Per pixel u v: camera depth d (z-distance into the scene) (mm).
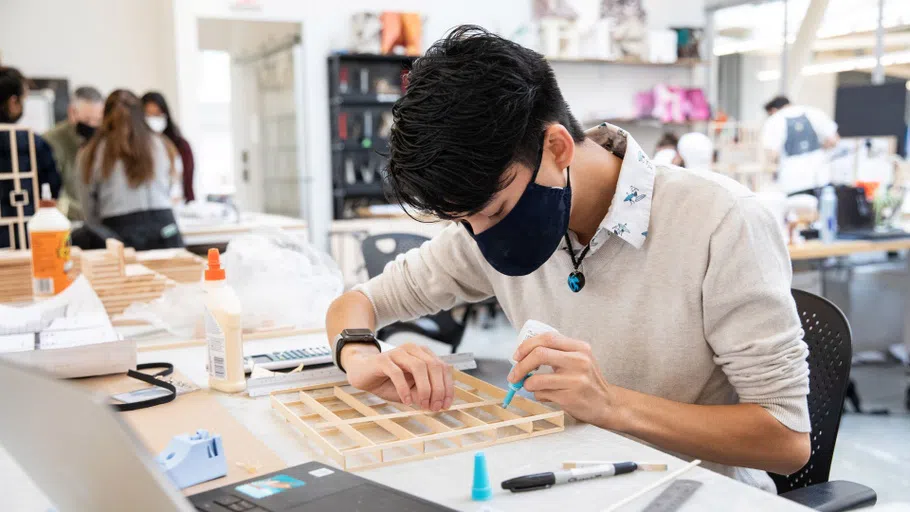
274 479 774
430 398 997
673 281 1101
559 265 1201
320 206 6156
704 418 998
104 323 1502
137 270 1968
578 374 959
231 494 738
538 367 985
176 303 1568
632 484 792
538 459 866
